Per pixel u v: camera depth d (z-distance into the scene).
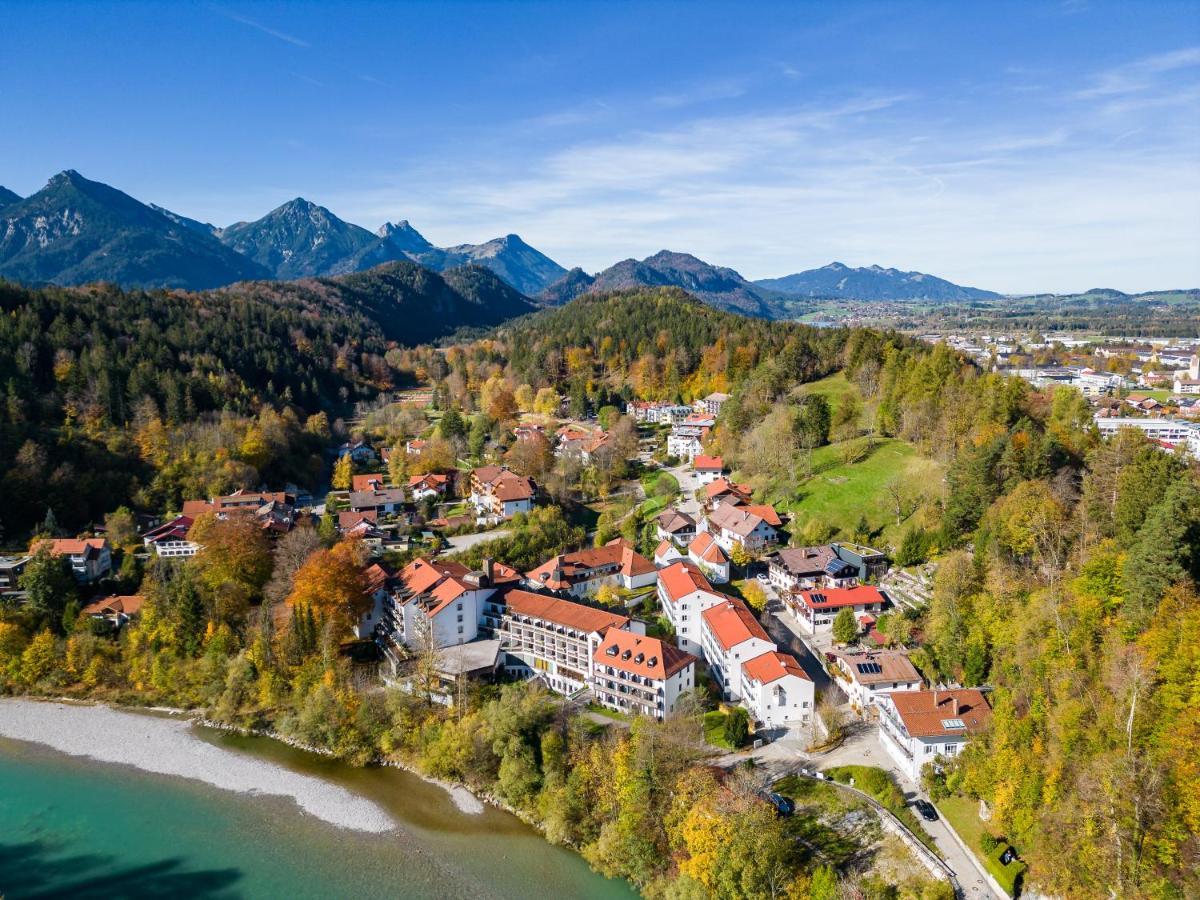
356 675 109.31
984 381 155.50
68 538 144.38
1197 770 58.72
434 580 120.12
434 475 193.88
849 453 166.12
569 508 176.25
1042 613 83.56
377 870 79.06
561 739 89.12
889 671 98.94
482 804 89.19
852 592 119.56
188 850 82.19
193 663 113.06
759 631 104.81
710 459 191.00
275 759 99.25
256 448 187.38
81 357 194.75
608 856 77.50
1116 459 103.19
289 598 117.06
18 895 76.06
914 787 82.81
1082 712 68.88
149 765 98.12
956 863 71.81
